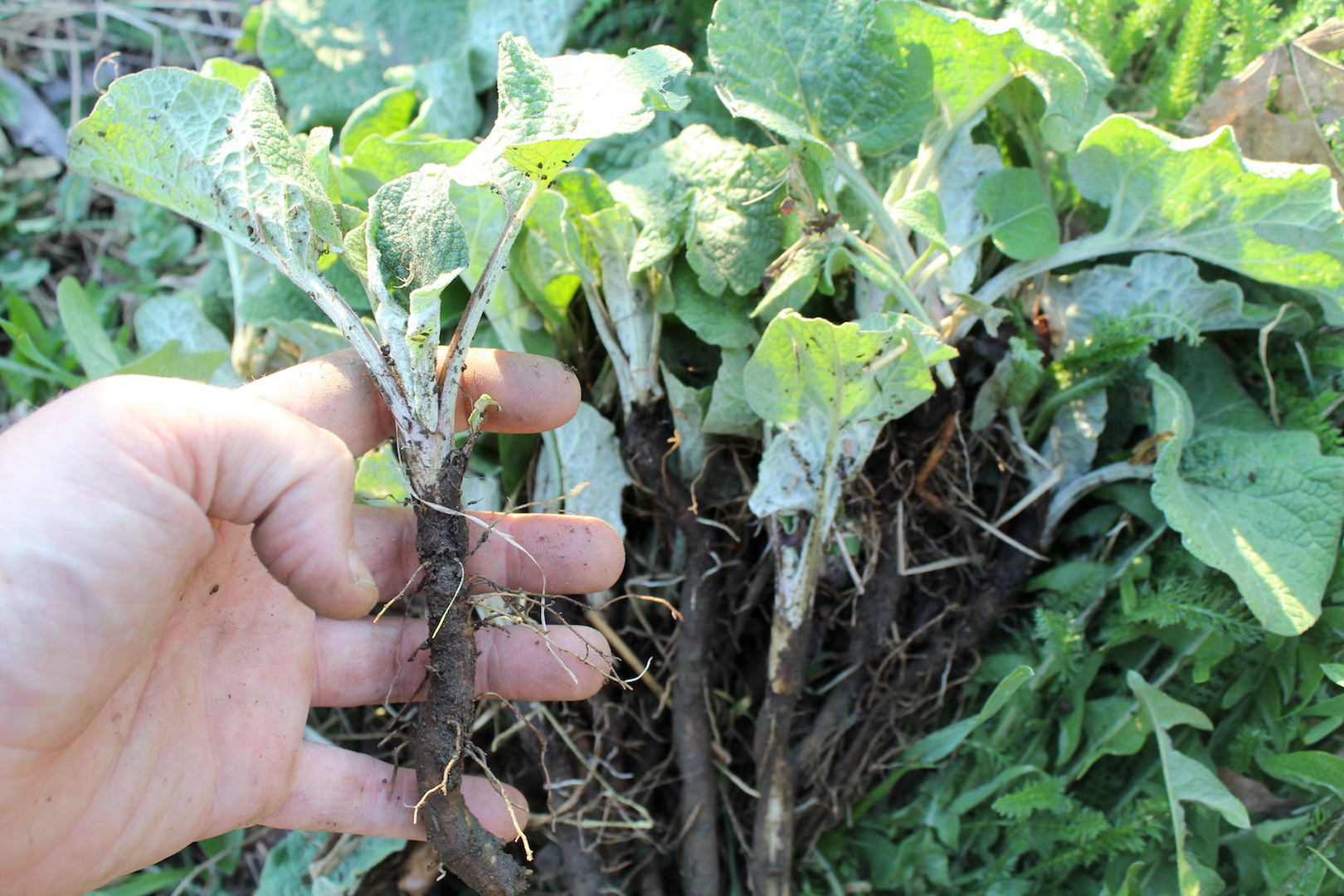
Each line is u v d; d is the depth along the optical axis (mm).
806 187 282
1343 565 285
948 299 296
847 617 311
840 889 305
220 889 342
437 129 346
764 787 298
